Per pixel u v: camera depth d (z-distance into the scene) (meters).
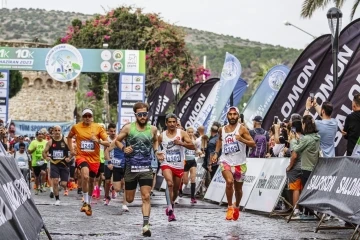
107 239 11.60
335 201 12.29
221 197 20.41
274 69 24.41
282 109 19.33
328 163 13.16
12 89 68.00
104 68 42.03
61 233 12.32
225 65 26.14
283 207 17.33
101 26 65.31
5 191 8.03
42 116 73.12
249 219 15.53
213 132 21.34
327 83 18.47
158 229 13.34
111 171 20.34
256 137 19.31
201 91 31.42
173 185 15.24
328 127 14.86
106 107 64.56
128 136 12.55
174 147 15.05
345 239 11.91
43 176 27.31
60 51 41.50
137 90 42.44
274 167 16.72
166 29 62.22
